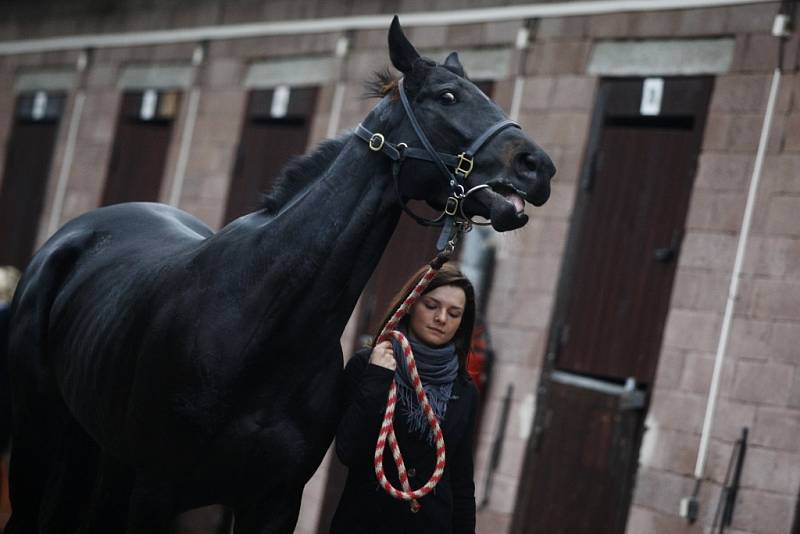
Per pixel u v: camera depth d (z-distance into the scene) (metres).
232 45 15.29
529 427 10.73
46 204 17.94
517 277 11.09
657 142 10.31
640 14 10.62
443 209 5.57
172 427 5.67
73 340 6.56
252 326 5.55
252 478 5.64
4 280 13.14
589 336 10.48
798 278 9.09
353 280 5.62
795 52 9.46
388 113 5.61
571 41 11.16
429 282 5.80
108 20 17.52
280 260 5.56
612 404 10.16
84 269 6.85
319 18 14.09
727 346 9.42
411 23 12.82
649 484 9.70
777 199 9.34
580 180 10.82
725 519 9.10
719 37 10.02
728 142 9.76
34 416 7.14
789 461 8.86
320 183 5.65
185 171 15.55
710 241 9.72
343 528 5.84
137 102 16.61
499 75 11.78
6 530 7.38
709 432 9.39
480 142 5.34
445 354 5.85
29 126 18.64
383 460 5.81
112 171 16.83
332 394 5.74
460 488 6.01
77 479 7.12
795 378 8.95
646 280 10.15
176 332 5.68
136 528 5.88
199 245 6.00
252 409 5.58
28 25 19.03
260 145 14.57
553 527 10.40
